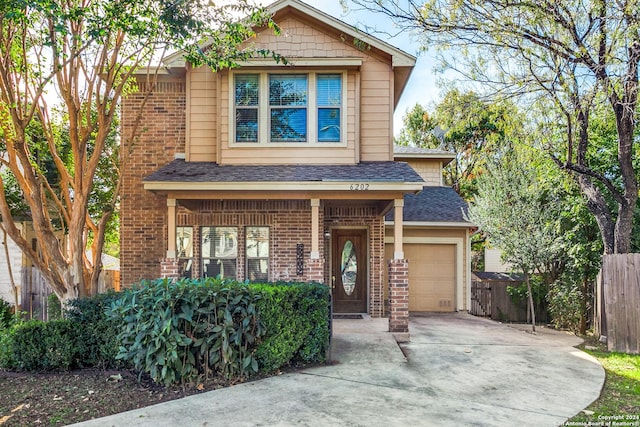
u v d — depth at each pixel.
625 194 9.18
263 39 10.58
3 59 7.65
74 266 7.82
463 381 6.08
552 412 4.96
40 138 9.70
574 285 11.09
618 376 6.58
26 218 12.92
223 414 4.68
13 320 8.66
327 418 4.59
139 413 4.71
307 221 10.76
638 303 8.05
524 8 8.19
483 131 22.02
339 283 11.89
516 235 10.53
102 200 12.87
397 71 10.80
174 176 9.36
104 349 6.37
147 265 10.71
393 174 9.52
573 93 8.66
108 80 8.15
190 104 10.69
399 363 6.84
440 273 13.73
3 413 4.72
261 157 10.42
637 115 8.92
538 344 8.60
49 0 5.75
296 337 6.51
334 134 10.48
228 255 10.73
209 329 5.73
